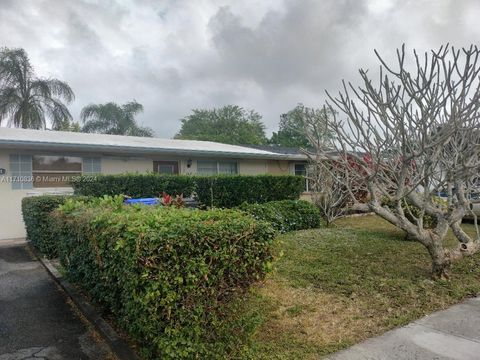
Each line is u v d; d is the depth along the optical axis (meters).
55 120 23.92
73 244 4.55
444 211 6.08
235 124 40.97
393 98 4.82
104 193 9.15
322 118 6.23
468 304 4.45
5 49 22.58
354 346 3.38
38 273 6.11
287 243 7.40
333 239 7.86
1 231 9.50
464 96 4.62
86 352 3.38
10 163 9.68
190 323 2.71
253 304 3.20
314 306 4.31
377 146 5.06
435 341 3.47
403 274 5.46
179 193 10.30
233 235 2.88
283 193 11.95
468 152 4.93
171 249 2.60
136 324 2.92
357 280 5.20
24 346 3.49
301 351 3.27
